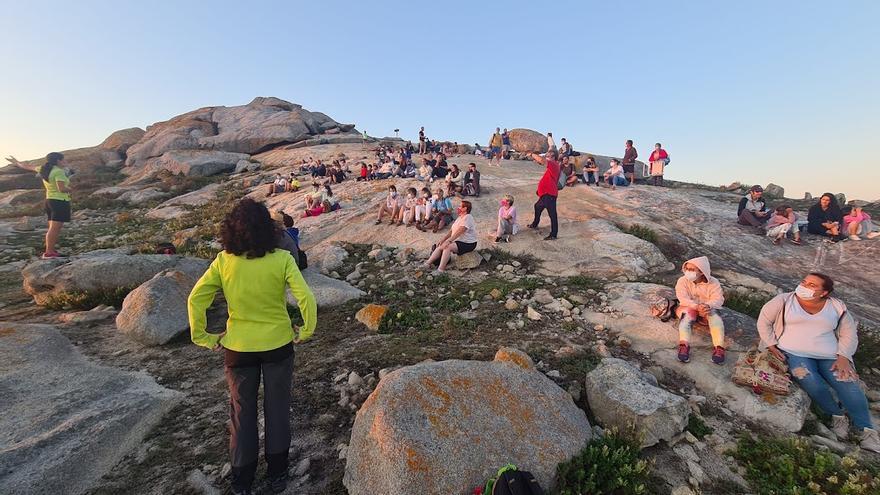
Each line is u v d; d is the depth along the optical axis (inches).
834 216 415.2
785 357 175.5
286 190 807.1
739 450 142.3
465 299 277.4
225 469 129.1
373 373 183.0
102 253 371.6
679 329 201.8
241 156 1309.1
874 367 210.7
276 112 1727.4
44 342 205.9
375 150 1200.8
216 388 180.4
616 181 617.9
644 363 196.5
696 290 208.2
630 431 142.1
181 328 232.7
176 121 1753.2
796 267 362.0
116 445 139.6
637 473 126.8
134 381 182.1
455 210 510.0
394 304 275.4
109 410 152.3
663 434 141.9
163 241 509.7
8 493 112.7
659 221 452.1
